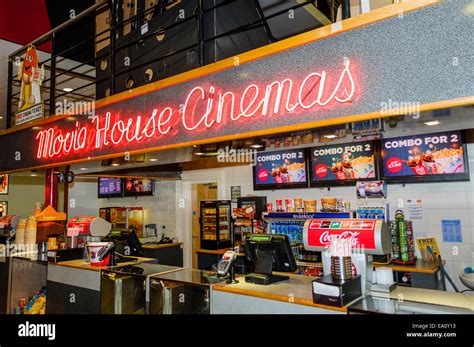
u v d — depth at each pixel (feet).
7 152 13.50
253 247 8.07
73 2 13.78
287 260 7.70
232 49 8.04
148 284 8.43
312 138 7.56
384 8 5.20
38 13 12.85
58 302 10.79
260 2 7.09
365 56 5.32
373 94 5.20
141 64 8.75
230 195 18.78
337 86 5.55
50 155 11.42
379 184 12.64
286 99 6.13
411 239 12.20
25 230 13.21
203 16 7.92
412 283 11.20
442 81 4.66
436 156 12.23
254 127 6.53
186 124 7.64
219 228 17.61
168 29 8.63
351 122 5.45
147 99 8.51
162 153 8.76
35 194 28.48
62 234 13.70
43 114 11.93
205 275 8.48
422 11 4.87
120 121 9.13
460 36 4.57
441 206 12.55
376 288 6.49
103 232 12.15
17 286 12.58
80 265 10.37
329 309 5.84
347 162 14.07
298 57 6.05
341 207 14.51
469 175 11.92
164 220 22.36
